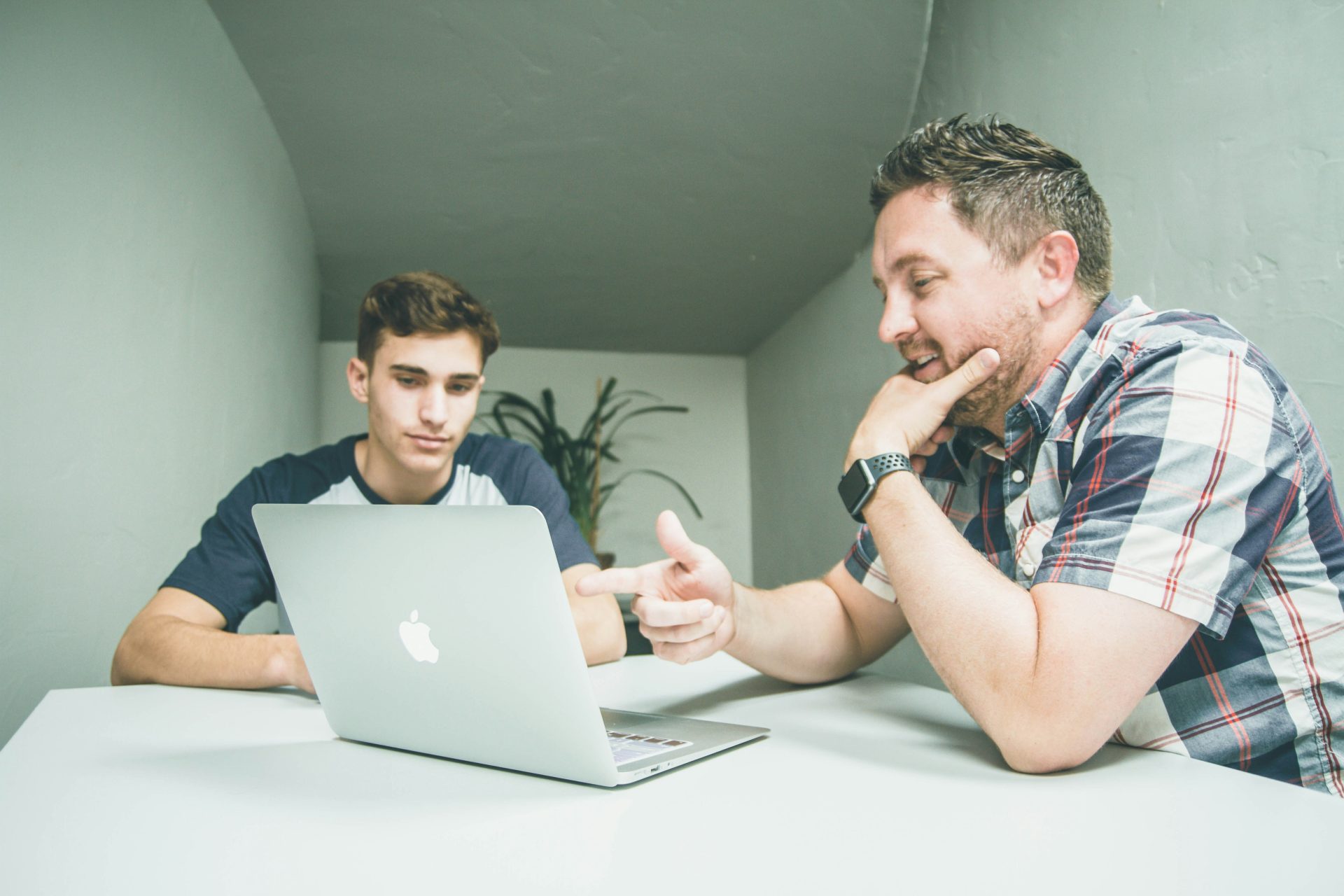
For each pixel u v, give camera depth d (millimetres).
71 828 546
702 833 520
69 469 1289
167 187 1623
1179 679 813
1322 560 799
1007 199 908
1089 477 768
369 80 2250
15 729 1162
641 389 3840
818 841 505
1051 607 693
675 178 2682
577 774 615
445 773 664
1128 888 433
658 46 2203
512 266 3096
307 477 1553
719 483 3877
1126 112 1551
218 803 593
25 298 1190
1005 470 1001
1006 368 932
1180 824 526
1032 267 921
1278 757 790
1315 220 1175
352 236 2887
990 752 708
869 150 2553
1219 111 1338
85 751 745
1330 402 1153
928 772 650
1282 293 1229
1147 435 743
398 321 1415
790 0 2096
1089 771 651
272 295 2342
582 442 3521
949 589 726
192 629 1103
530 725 619
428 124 2420
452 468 1639
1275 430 749
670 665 1171
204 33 1857
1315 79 1174
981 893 429
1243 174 1297
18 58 1186
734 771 652
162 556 1611
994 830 521
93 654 1361
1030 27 1832
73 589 1304
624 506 3762
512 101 2355
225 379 1945
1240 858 470
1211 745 795
